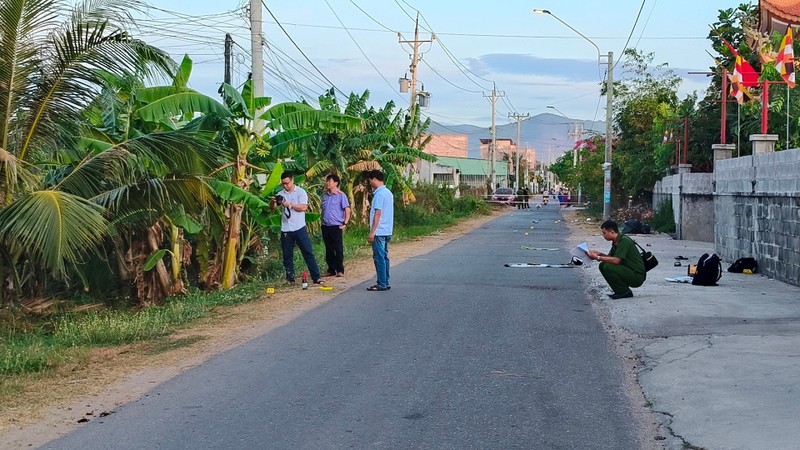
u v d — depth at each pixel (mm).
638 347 8617
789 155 13414
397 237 26156
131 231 11781
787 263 13547
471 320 10266
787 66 15883
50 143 10508
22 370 7699
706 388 6691
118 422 6047
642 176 36219
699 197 25734
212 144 11625
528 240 25938
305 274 13391
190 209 11438
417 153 28312
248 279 14906
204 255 14016
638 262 11930
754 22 27688
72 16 10148
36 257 10648
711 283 13305
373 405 6430
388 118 27156
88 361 8148
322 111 14078
